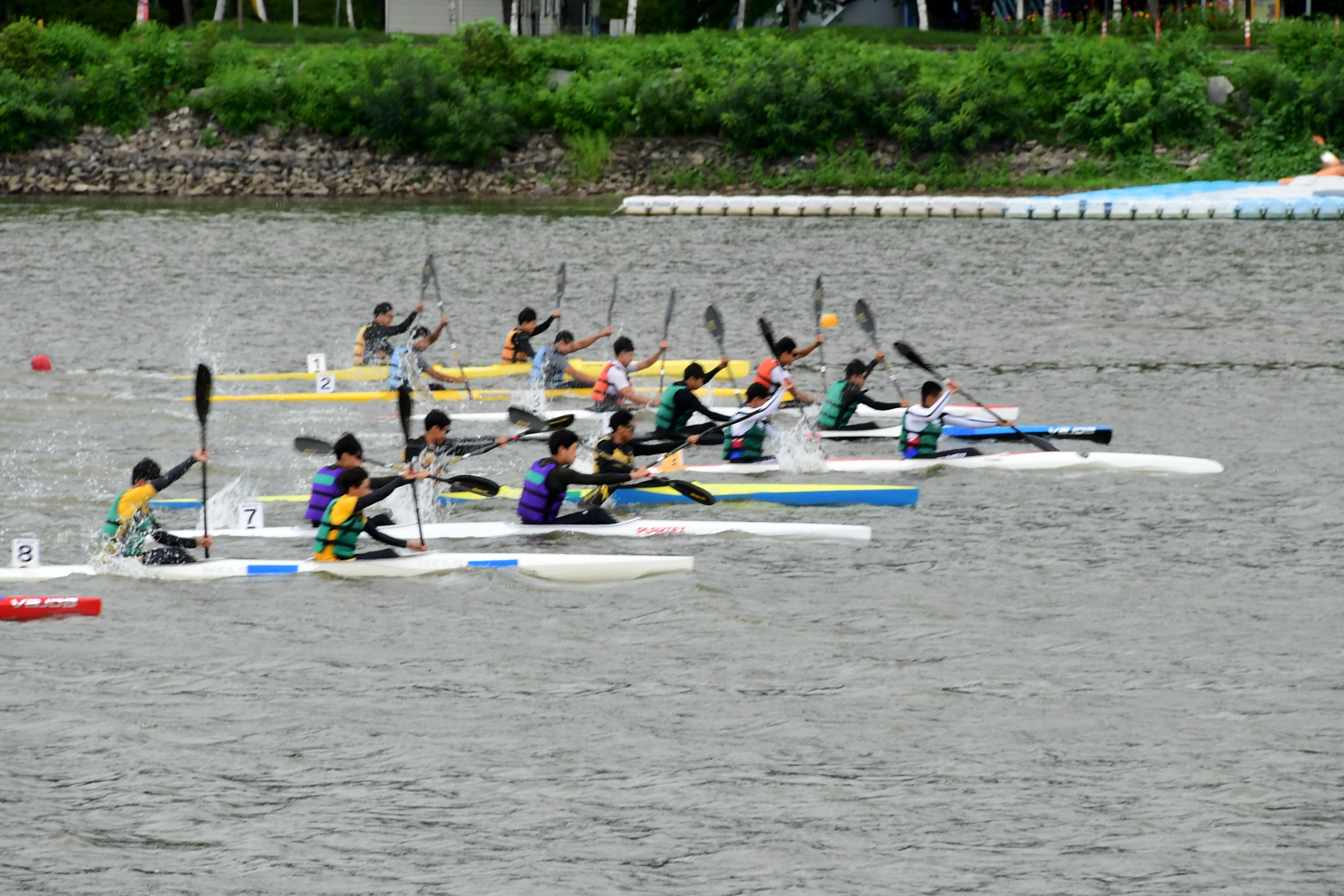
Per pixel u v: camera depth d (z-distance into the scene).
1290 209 176.12
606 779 38.75
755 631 48.66
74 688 43.84
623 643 47.69
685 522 59.03
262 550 55.88
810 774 38.91
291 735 41.06
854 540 58.44
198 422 79.50
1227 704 42.84
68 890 33.78
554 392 88.62
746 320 116.94
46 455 70.88
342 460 56.00
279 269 139.50
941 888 33.84
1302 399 85.88
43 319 112.75
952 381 80.94
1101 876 34.22
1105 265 143.38
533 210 189.50
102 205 188.38
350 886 34.03
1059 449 73.75
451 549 56.34
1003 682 44.56
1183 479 67.56
